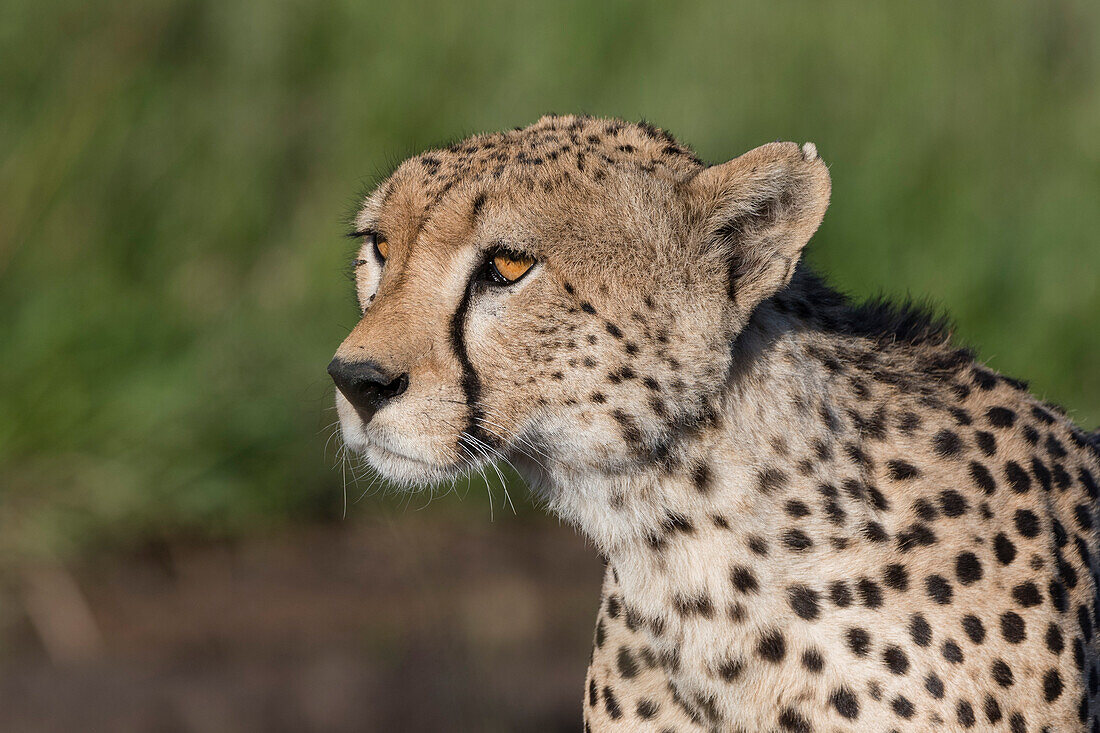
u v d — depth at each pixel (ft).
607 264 20.29
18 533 38.27
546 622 37.93
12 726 32.94
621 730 21.62
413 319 20.31
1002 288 47.26
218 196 45.52
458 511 42.04
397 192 21.21
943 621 19.56
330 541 40.98
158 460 40.11
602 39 49.55
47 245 42.57
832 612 19.94
